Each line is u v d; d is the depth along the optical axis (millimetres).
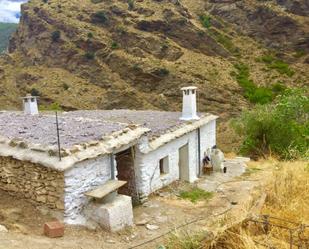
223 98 62875
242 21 81125
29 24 81688
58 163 9617
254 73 69688
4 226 9086
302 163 14016
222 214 11000
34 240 8656
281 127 24750
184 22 75062
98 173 10812
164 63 68312
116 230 10203
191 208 12898
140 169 13258
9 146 10750
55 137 11305
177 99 64125
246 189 15078
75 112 21094
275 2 80812
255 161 22234
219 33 79125
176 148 15773
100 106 65688
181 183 15852
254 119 25016
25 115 14805
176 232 8867
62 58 73812
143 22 73938
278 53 74875
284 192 10945
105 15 75875
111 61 69625
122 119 17812
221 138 40750
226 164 20266
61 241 9023
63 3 81625
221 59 73312
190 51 73188
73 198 10055
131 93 65688
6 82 75062
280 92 64125
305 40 75062
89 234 9758
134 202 13258
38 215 10156
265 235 8359
